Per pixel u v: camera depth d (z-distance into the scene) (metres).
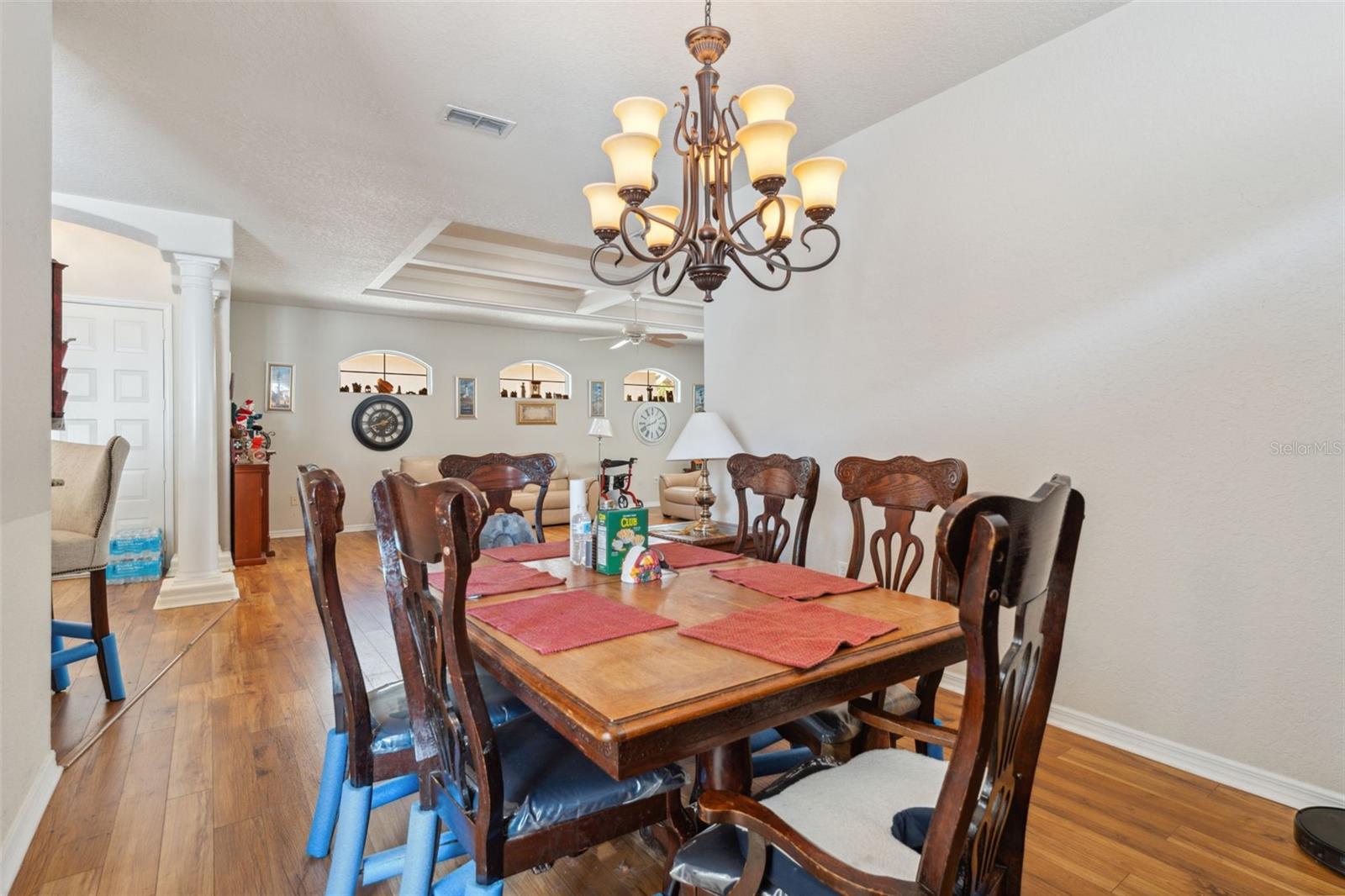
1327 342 1.81
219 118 2.85
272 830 1.79
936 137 2.74
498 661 1.19
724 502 3.84
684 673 1.07
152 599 4.34
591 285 6.32
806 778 1.22
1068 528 0.95
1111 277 2.23
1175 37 2.08
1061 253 2.36
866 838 1.01
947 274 2.71
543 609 1.45
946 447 2.72
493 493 2.68
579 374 9.06
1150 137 2.13
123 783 2.02
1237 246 1.96
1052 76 2.37
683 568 1.95
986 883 0.91
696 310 8.12
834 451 3.19
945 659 1.31
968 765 0.72
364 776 1.40
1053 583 0.96
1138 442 2.18
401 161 3.31
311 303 6.98
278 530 7.09
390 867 1.50
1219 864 1.61
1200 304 2.04
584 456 9.10
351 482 7.50
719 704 0.97
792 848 0.85
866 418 3.04
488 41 2.32
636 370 9.54
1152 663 2.15
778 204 1.83
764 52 2.41
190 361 4.19
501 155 3.25
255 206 3.92
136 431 5.10
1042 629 0.96
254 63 2.44
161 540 5.04
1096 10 2.21
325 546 1.33
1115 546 2.23
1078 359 2.32
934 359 2.76
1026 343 2.45
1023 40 2.38
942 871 0.74
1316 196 1.82
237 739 2.33
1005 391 2.52
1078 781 2.01
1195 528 2.05
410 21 2.20
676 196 3.76
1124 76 2.19
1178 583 2.09
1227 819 1.80
